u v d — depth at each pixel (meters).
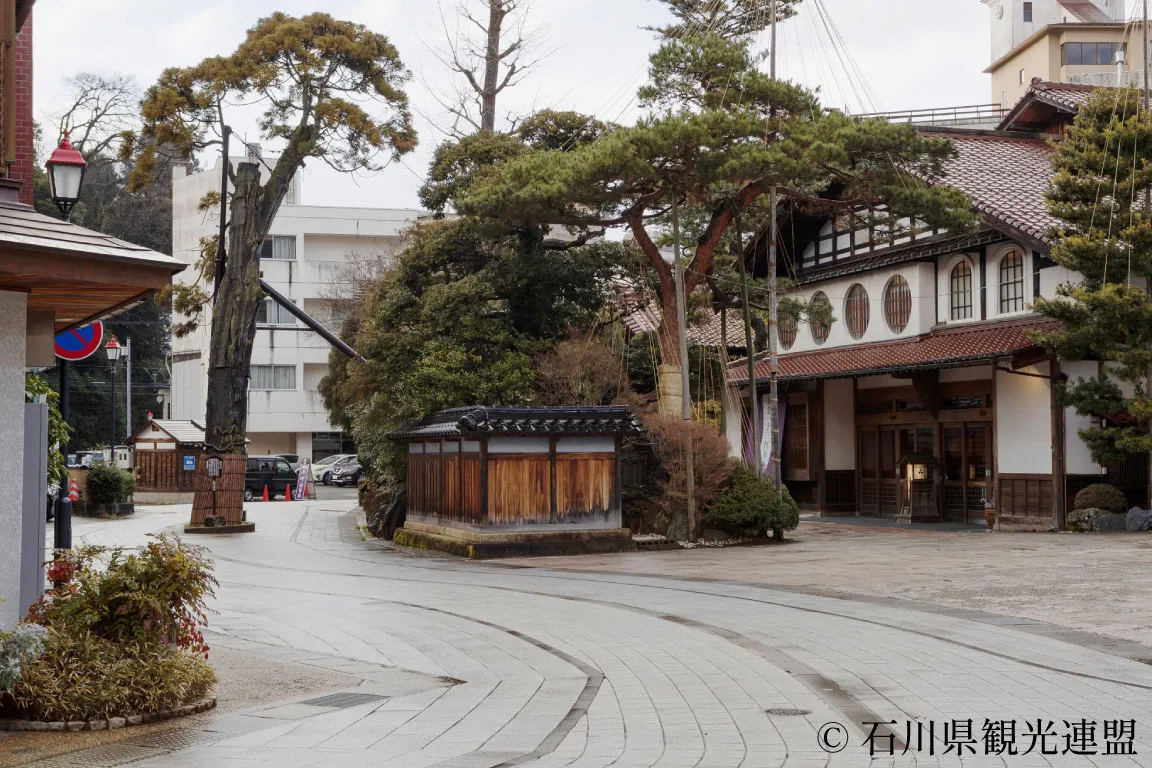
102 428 60.34
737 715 7.65
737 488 23.20
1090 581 14.37
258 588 15.89
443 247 26.34
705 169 20.73
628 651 10.38
